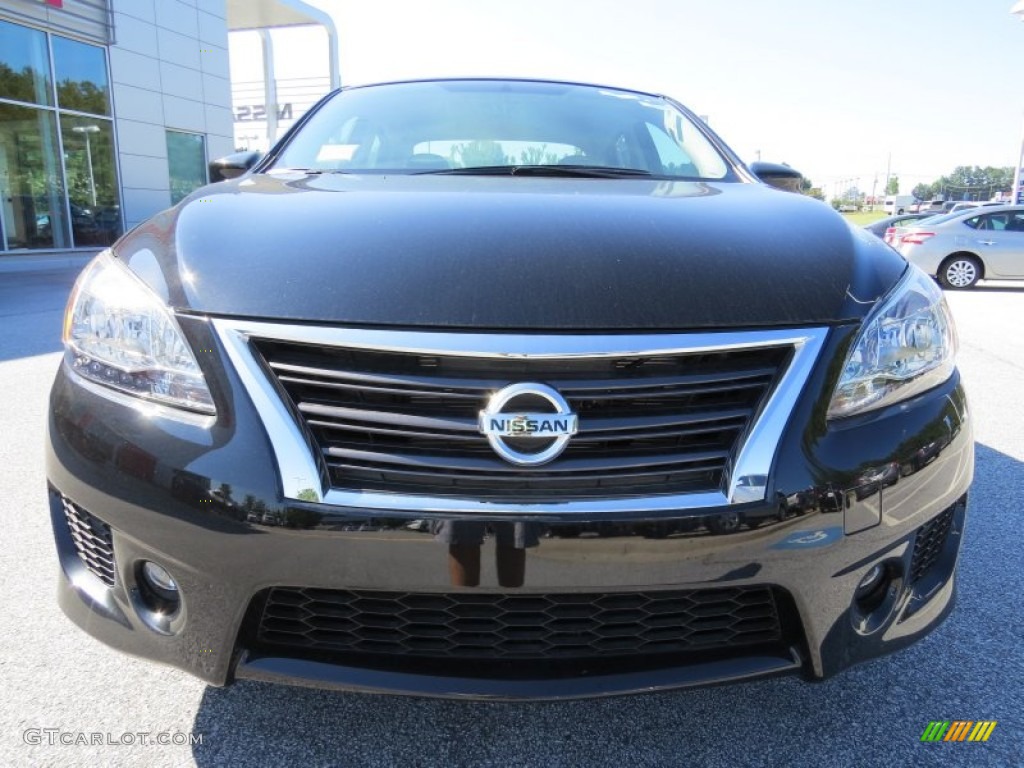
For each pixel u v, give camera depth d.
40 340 6.12
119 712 1.75
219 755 1.62
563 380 1.33
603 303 1.38
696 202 1.89
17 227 12.92
